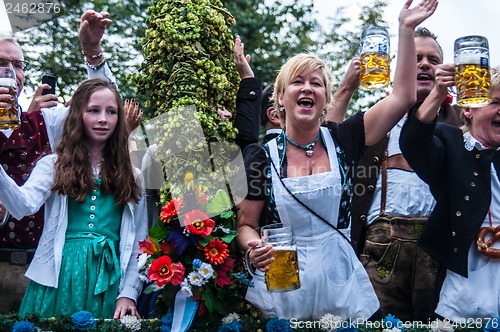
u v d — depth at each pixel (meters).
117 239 4.18
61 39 9.80
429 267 4.43
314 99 3.86
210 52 4.25
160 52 4.21
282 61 11.12
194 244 3.78
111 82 4.77
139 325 3.77
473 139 4.11
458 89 3.68
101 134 4.20
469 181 3.96
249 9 11.35
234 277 3.86
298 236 3.80
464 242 3.89
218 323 3.78
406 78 3.83
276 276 3.58
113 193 4.19
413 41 3.82
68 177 4.10
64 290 4.00
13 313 3.81
